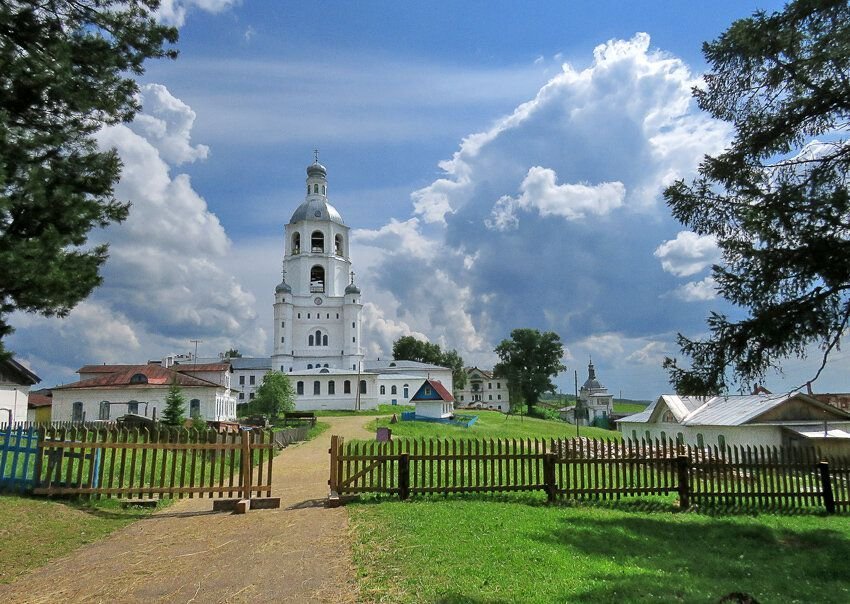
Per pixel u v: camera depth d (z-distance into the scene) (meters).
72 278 9.48
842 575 8.91
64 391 56.28
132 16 11.43
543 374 106.81
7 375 37.34
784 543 11.05
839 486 14.63
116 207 10.72
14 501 11.73
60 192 9.50
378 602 6.61
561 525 10.80
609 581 7.45
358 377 89.38
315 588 7.20
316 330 98.44
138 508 12.52
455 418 63.41
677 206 12.02
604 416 106.94
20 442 12.95
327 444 33.41
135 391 56.50
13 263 8.46
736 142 11.67
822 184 10.40
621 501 14.18
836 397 31.30
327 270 100.56
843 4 9.79
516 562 8.00
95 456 12.96
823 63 10.31
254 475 19.59
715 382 11.40
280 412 73.31
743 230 11.36
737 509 14.04
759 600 7.28
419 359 133.62
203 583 7.54
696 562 9.14
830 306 10.11
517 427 60.31
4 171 8.51
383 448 13.51
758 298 10.91
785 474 14.54
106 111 11.09
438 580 7.18
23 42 10.22
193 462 13.04
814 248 9.98
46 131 10.37
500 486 13.84
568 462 14.03
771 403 27.53
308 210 103.25
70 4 10.93
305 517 11.51
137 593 7.22
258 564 8.30
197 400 57.25
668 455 14.61
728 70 11.50
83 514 11.51
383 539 9.27
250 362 107.06
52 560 8.73
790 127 11.07
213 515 11.99
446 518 10.80
